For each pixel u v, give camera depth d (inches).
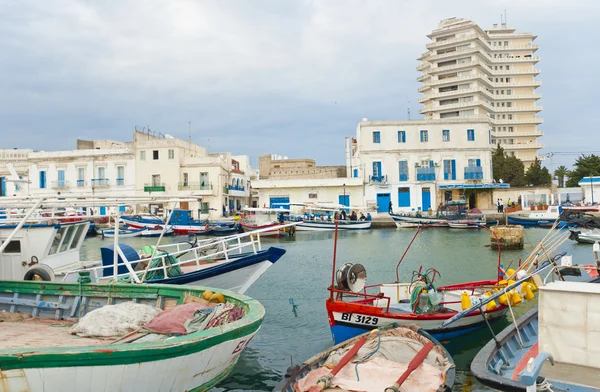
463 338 475.8
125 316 333.7
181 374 259.8
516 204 2217.0
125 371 237.1
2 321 372.5
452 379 301.3
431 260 1044.5
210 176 2239.2
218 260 685.3
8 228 544.7
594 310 272.4
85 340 313.6
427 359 331.6
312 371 315.0
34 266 496.7
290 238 1630.2
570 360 278.7
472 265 963.3
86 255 1278.3
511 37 3909.9
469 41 3206.2
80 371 228.8
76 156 2262.6
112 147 2468.0
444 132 2155.5
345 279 444.8
